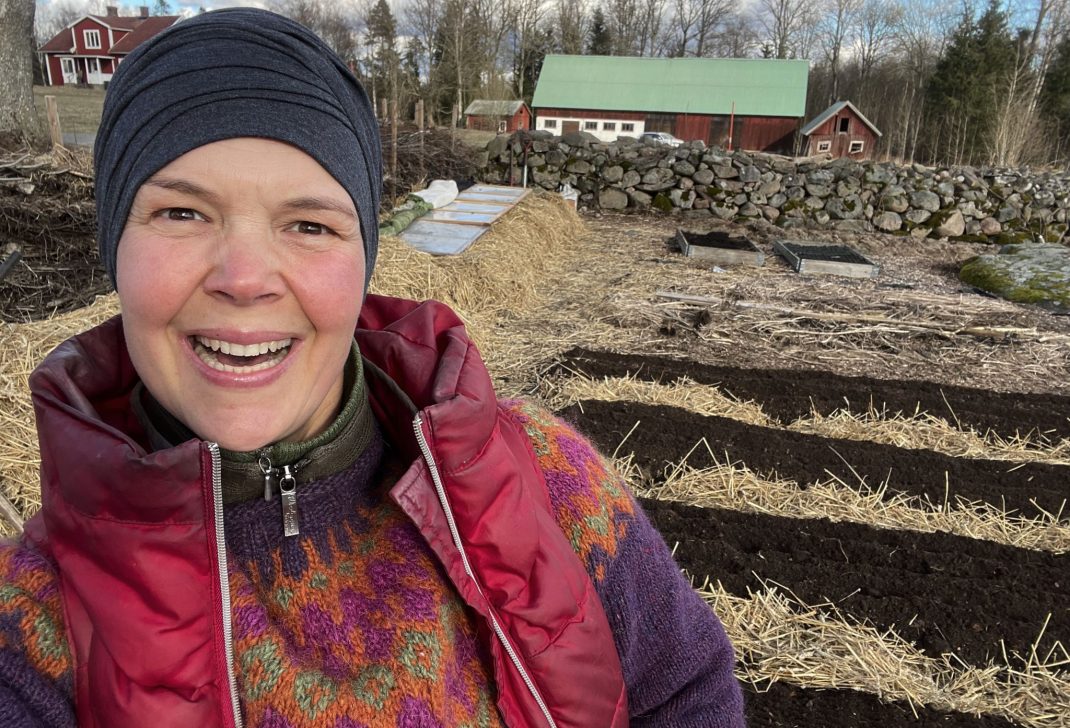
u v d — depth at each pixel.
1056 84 34.16
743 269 8.77
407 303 1.14
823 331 6.35
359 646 0.84
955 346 6.18
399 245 6.26
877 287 8.09
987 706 2.53
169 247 0.76
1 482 2.97
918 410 4.85
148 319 0.77
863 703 2.53
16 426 3.19
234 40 0.77
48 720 0.72
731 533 3.38
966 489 3.88
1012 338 6.33
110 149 0.79
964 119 32.72
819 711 2.49
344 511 0.91
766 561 3.16
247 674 0.80
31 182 6.52
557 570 0.94
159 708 0.73
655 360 5.50
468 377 0.95
